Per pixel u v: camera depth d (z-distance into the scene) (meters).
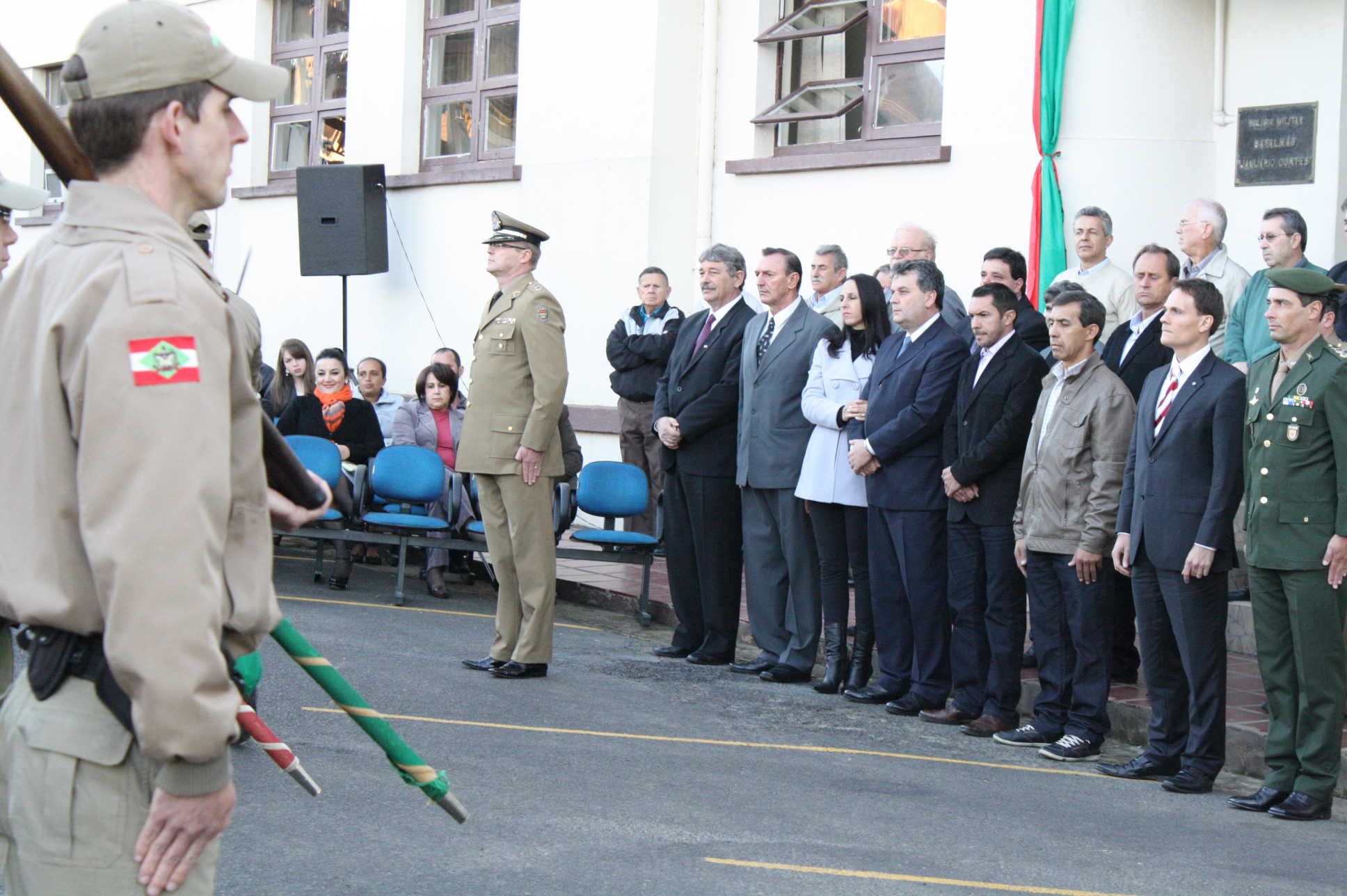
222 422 1.76
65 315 1.73
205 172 1.89
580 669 6.54
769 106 10.03
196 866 1.80
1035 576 5.53
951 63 8.73
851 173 9.32
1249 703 5.73
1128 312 7.20
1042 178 8.18
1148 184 8.06
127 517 1.65
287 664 5.94
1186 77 8.06
